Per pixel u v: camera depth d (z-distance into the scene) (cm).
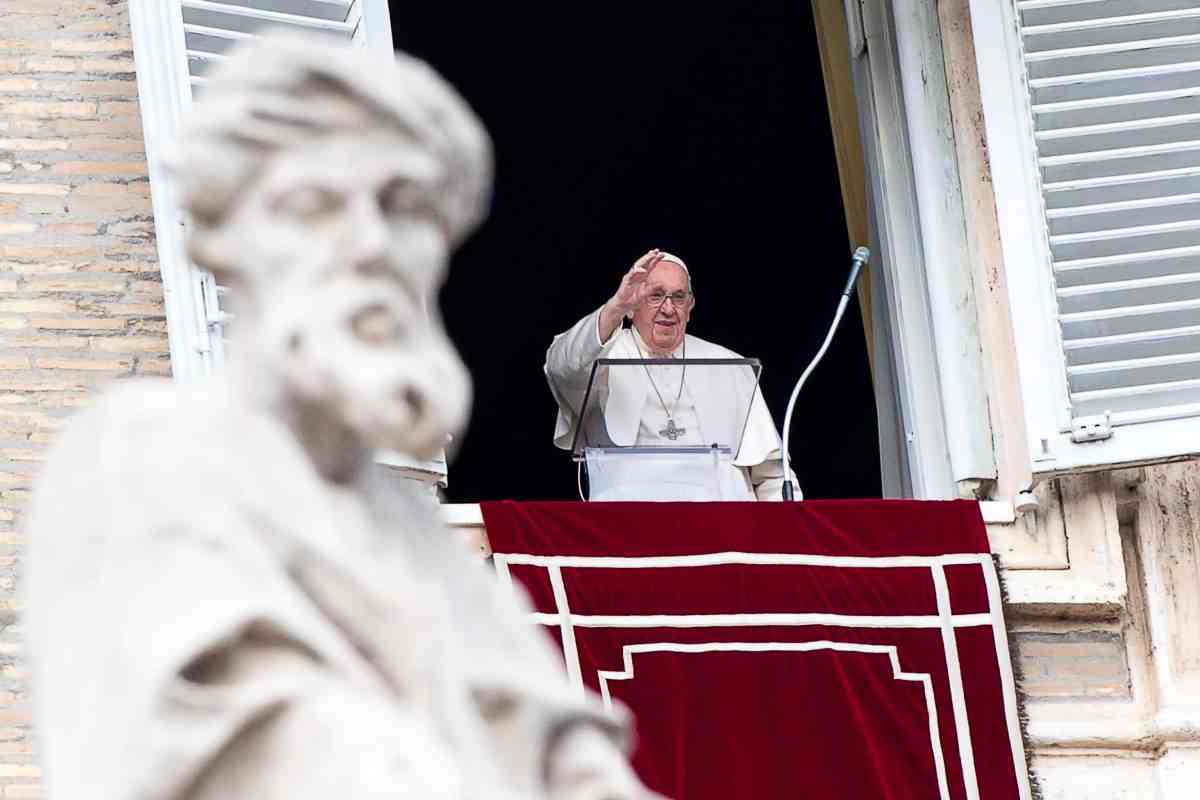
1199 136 3123
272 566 586
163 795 553
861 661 2928
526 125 4800
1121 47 3136
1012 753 2938
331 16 2983
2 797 2655
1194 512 3122
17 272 2894
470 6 4762
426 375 607
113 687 562
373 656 596
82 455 601
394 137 623
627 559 2912
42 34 2973
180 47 2880
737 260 4788
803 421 4700
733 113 4788
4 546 2777
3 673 2712
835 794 2875
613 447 3095
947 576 2991
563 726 625
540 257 4794
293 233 616
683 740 2853
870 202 3569
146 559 578
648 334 3656
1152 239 3092
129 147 2953
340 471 620
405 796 549
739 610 2923
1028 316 3061
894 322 3353
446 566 648
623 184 4800
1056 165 3106
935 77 3306
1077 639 3064
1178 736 3006
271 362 607
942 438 3247
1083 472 3003
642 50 4772
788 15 4762
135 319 2894
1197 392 3044
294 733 558
